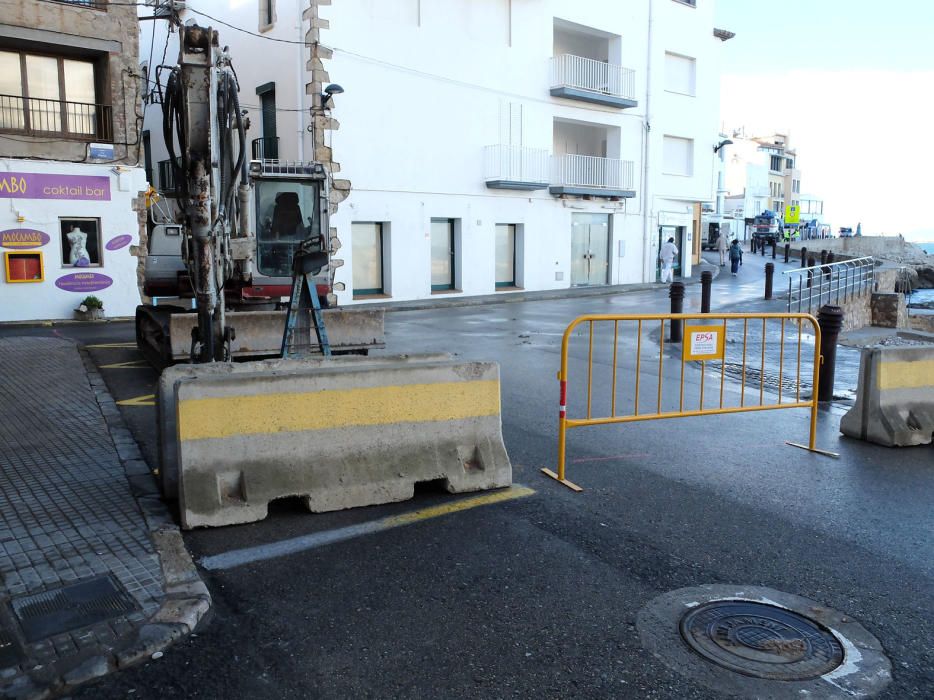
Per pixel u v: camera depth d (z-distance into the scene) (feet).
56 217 55.72
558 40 93.76
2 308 54.29
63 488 17.16
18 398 26.03
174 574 12.99
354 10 67.87
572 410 26.89
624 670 10.55
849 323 73.05
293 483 15.89
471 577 13.38
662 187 102.27
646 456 21.21
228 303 35.58
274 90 70.64
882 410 22.82
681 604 12.49
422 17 73.10
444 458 17.53
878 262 99.76
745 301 70.13
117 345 41.88
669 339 45.16
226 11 75.72
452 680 10.28
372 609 12.21
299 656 10.85
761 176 289.74
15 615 11.52
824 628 11.78
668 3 99.14
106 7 56.54
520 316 60.44
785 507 17.19
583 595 12.76
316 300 26.58
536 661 10.77
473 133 79.05
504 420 25.35
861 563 14.20
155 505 16.20
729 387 31.63
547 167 86.79
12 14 52.70
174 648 11.00
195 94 20.31
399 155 72.84
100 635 10.99
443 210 77.15
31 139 54.70
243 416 15.64
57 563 13.30
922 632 11.72
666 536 15.37
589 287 92.02
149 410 25.48
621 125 95.40
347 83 68.23
